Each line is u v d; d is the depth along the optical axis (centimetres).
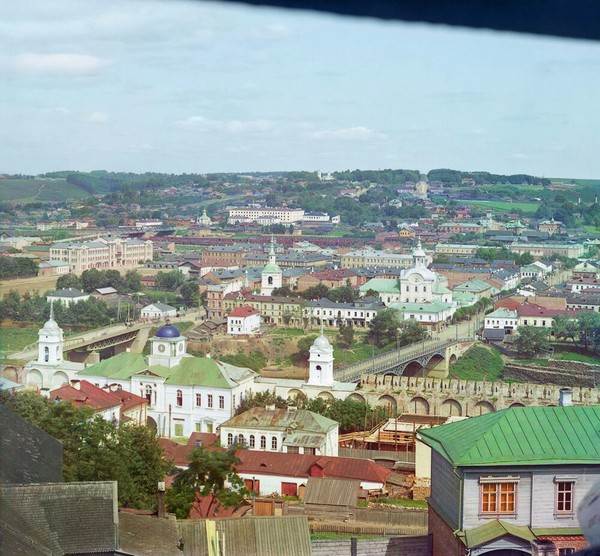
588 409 7288
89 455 10075
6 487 6612
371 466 12838
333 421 15562
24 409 11012
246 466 13050
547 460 6850
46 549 6284
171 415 18362
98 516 6631
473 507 6881
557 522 6862
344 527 9875
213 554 7106
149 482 10294
